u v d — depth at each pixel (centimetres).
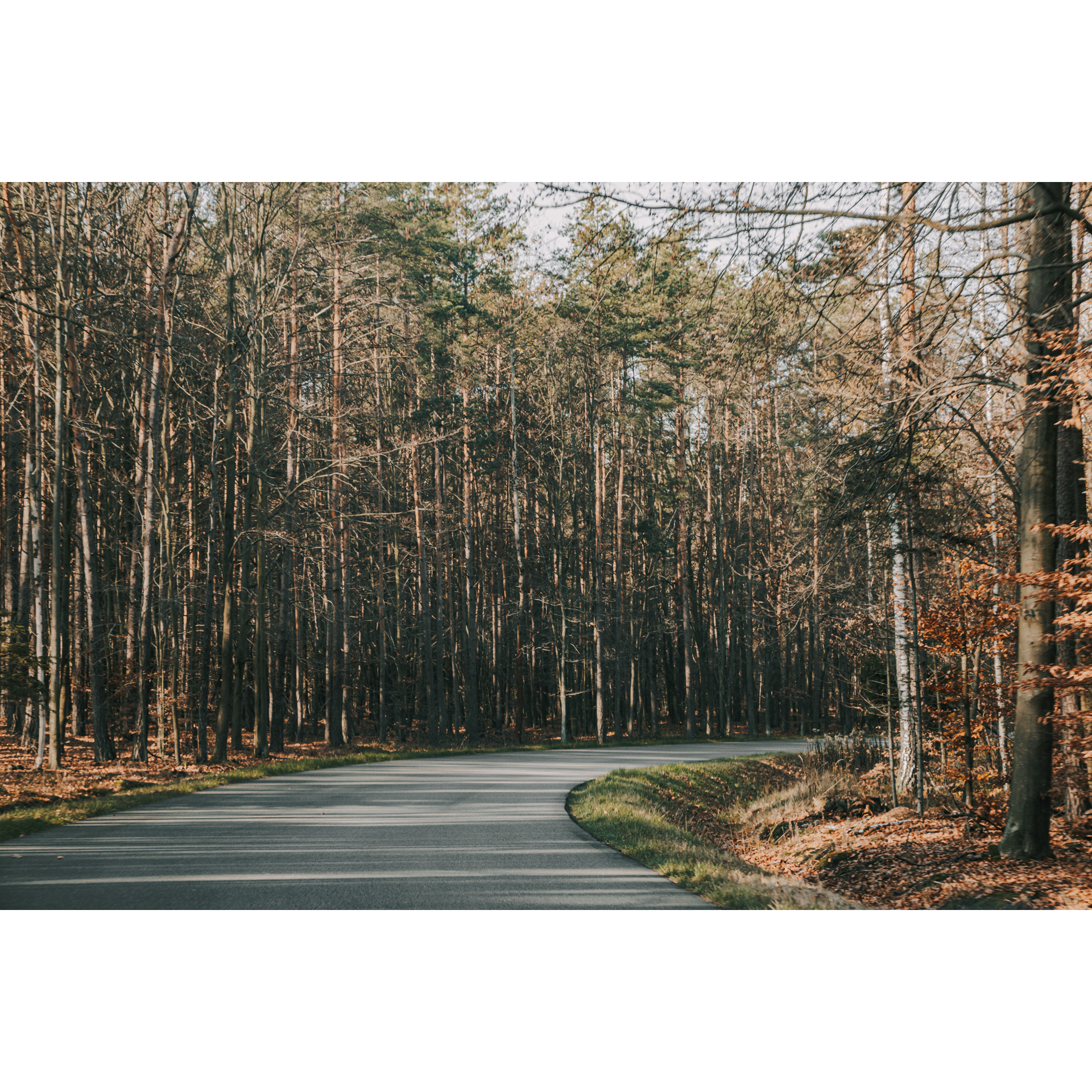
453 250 3366
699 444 4603
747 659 4644
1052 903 896
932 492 1252
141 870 887
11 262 2114
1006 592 1338
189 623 2972
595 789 1716
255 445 2578
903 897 1056
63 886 810
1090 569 953
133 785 1753
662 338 1316
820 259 890
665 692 5806
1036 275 947
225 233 2531
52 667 1981
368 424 3238
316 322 2889
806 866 1376
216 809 1390
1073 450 1138
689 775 2264
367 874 867
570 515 4700
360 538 3472
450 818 1295
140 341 2248
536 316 1544
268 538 2642
